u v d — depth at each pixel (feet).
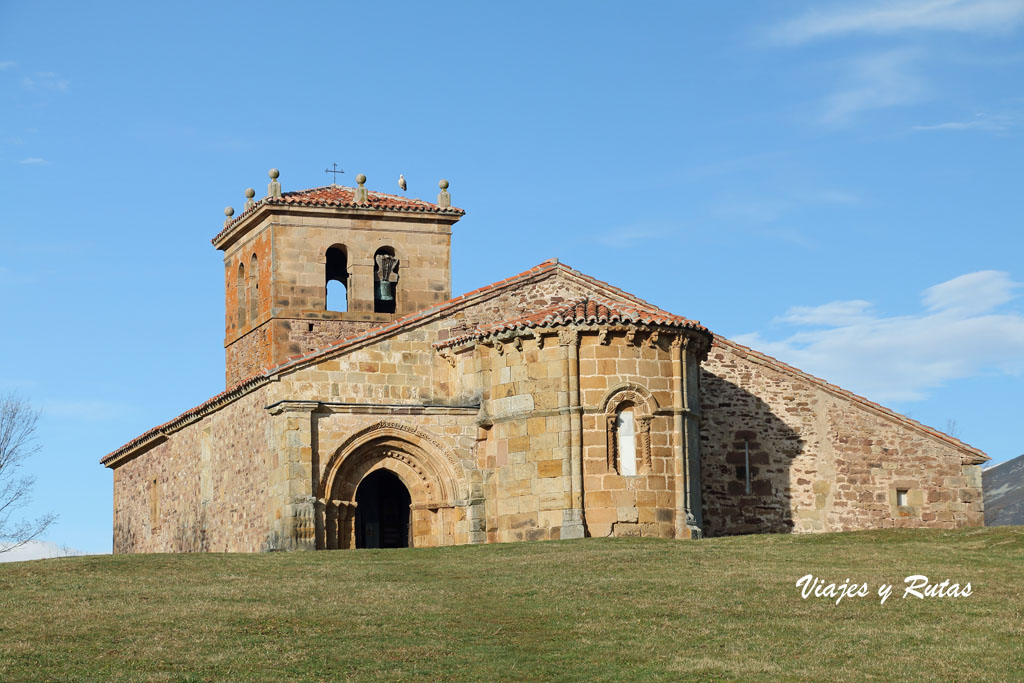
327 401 130.93
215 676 70.18
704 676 71.10
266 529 131.23
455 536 131.75
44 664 71.77
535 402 125.90
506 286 140.56
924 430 153.28
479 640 77.46
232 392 138.82
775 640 77.46
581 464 123.85
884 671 71.72
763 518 150.10
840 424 152.46
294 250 159.12
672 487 125.29
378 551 111.65
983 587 89.86
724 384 151.94
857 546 107.86
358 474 131.75
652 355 126.62
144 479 174.19
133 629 79.00
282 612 83.46
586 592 89.25
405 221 163.84
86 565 102.42
